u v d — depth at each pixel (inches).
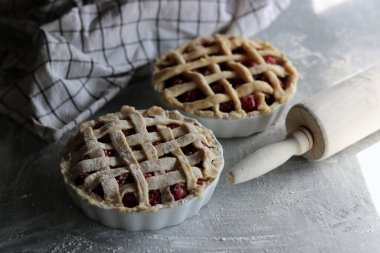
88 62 22.4
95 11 23.3
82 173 18.0
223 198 19.7
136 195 17.5
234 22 25.4
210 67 21.7
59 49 22.0
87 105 22.4
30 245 18.2
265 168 18.9
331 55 25.8
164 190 17.8
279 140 20.8
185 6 24.4
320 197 19.8
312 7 28.7
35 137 21.7
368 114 20.0
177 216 18.2
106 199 17.4
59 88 21.9
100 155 18.2
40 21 24.5
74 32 22.8
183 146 18.7
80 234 18.5
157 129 19.1
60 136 21.1
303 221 19.1
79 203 18.3
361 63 25.3
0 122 22.3
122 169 17.9
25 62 23.2
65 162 18.8
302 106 19.8
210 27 25.2
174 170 18.1
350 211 19.4
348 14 28.4
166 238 18.4
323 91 20.4
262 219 19.1
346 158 21.2
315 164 20.9
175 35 24.7
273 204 19.6
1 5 24.7
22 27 24.1
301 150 19.8
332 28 27.4
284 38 26.7
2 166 20.7
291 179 20.4
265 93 21.2
